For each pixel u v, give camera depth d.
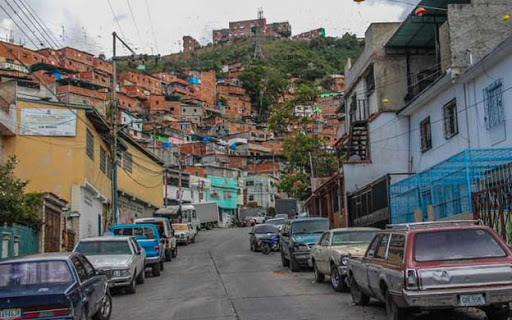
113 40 32.00
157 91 121.62
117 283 16.20
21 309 8.97
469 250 9.21
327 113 112.25
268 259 27.02
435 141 25.22
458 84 22.55
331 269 15.48
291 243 20.98
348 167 31.73
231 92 139.12
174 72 140.62
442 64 24.66
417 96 25.70
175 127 104.12
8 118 29.55
